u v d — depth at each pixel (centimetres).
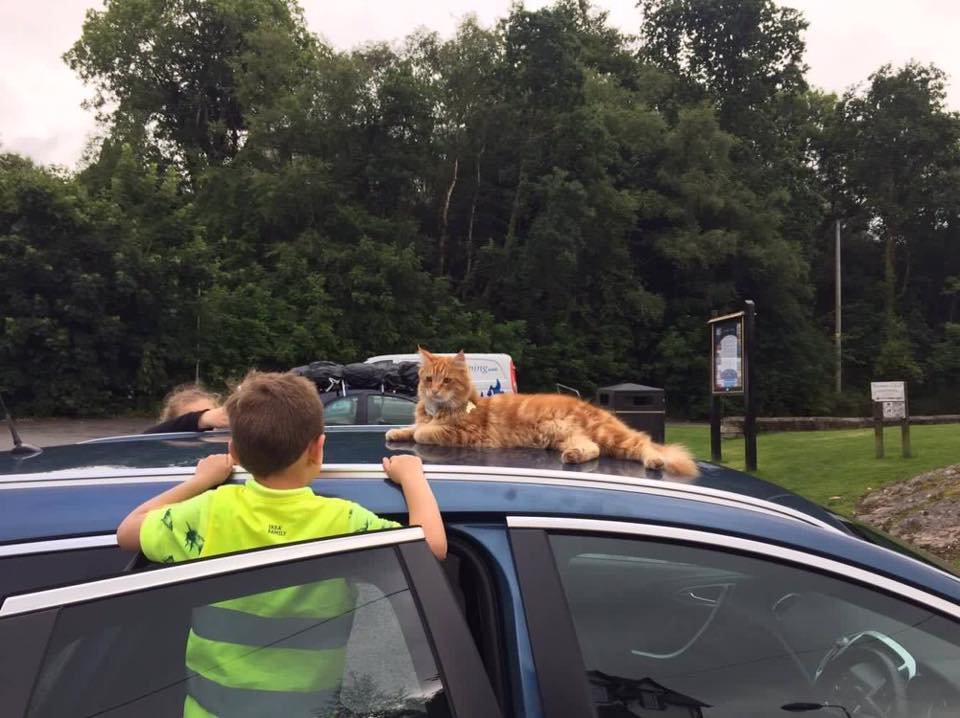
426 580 144
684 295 3819
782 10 4353
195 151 3678
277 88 3381
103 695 123
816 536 181
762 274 3781
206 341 2500
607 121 3741
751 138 4288
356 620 141
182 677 130
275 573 136
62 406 2250
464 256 3606
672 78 4203
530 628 152
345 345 2820
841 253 5016
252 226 3114
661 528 170
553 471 190
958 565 586
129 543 159
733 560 172
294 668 137
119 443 249
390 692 137
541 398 324
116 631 125
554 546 164
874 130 4706
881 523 741
